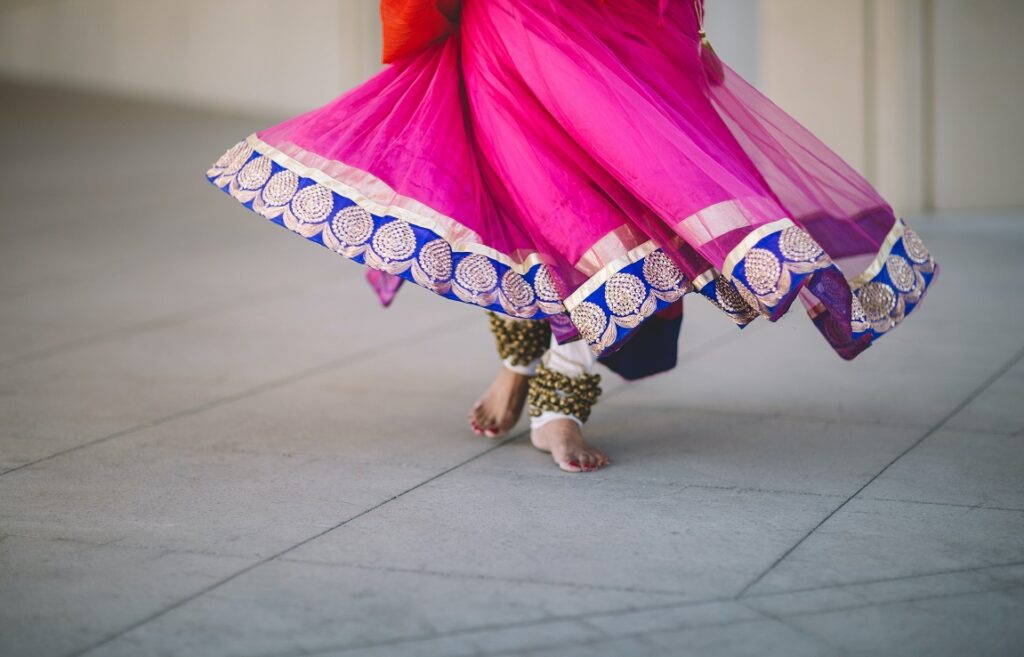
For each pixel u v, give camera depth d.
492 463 3.78
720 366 5.01
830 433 4.05
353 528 3.21
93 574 2.91
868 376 4.80
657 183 3.30
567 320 3.46
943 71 8.59
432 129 3.56
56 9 18.41
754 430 4.11
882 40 8.55
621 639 2.55
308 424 4.23
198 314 6.14
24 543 3.12
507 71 3.52
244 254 7.88
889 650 2.50
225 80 16.23
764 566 2.93
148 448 3.95
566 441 3.72
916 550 3.02
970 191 8.72
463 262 3.42
